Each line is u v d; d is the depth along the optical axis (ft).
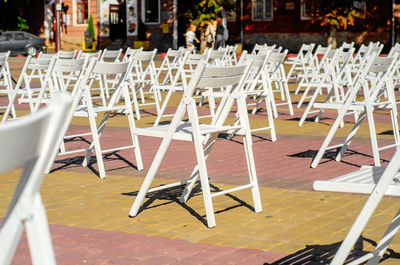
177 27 181.88
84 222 23.00
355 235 13.82
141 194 23.76
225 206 25.32
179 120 23.21
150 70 56.59
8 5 192.13
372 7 160.25
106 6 188.55
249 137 24.63
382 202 25.73
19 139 7.75
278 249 19.77
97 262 18.61
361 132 44.91
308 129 46.88
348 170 32.27
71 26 196.95
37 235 8.35
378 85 34.50
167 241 20.68
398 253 19.47
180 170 32.53
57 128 8.21
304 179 30.22
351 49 49.96
